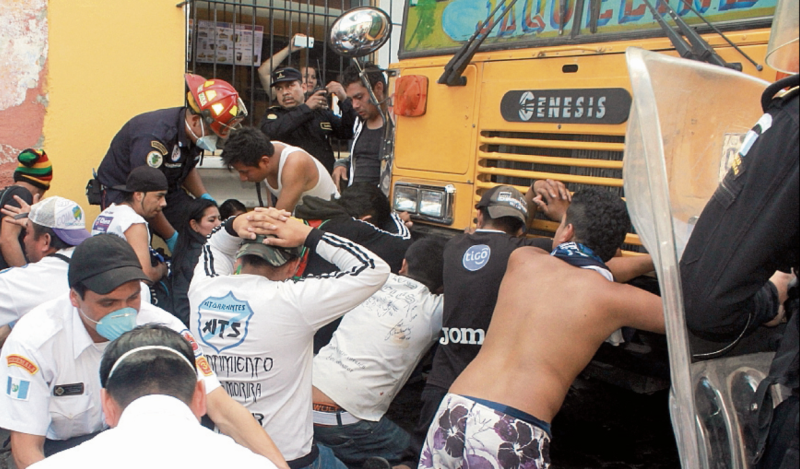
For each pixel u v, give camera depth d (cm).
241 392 241
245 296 239
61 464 123
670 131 202
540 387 226
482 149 395
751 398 204
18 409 216
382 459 287
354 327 314
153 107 558
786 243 161
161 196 406
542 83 360
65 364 228
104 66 533
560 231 267
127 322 219
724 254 170
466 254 296
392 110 464
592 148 341
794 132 156
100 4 523
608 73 334
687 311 181
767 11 295
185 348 162
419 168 432
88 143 537
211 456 128
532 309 236
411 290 319
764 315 190
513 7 379
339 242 247
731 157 220
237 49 623
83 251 217
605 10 342
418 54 436
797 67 162
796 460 159
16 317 285
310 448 255
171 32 555
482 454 222
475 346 288
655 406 422
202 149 499
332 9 663
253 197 620
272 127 561
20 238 387
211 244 273
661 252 175
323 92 577
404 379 319
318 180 462
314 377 312
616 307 226
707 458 181
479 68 393
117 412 147
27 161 434
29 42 504
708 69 214
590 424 396
